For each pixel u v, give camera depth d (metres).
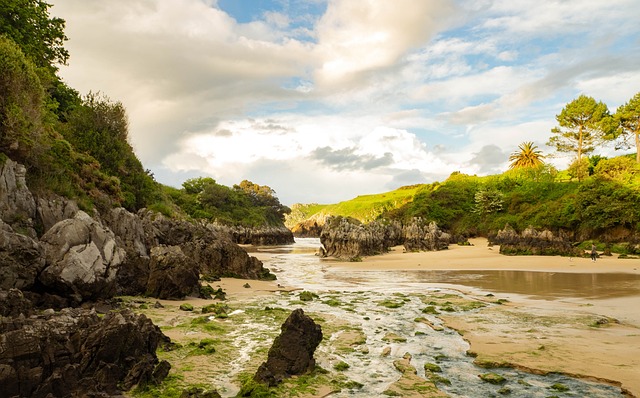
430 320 19.70
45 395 9.09
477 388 11.35
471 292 28.44
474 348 14.87
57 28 44.72
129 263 25.00
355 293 28.38
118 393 10.18
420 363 13.54
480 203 99.06
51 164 30.16
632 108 88.12
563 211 69.94
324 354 14.15
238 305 23.00
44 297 17.38
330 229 68.88
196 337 15.53
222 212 142.62
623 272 37.25
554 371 12.45
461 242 84.56
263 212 167.38
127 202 49.00
